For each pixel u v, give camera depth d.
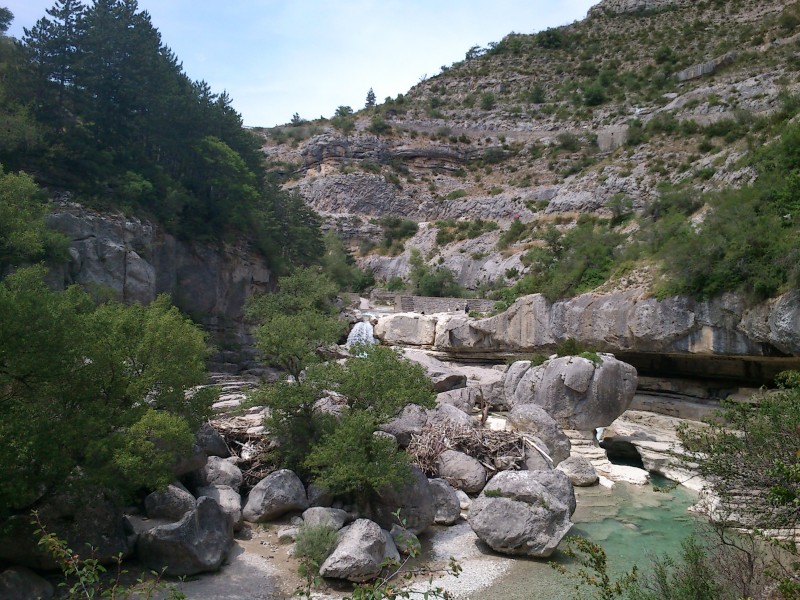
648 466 27.06
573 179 85.69
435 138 117.88
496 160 109.88
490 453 23.27
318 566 14.92
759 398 13.13
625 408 29.52
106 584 13.52
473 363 47.66
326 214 102.56
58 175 36.75
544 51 138.88
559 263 45.91
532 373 31.58
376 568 14.55
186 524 14.71
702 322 31.42
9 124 34.72
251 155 56.16
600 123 101.00
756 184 34.66
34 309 13.01
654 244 38.38
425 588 14.64
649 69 109.62
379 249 95.81
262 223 51.00
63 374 13.76
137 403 17.12
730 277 30.41
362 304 69.12
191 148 46.03
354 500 18.94
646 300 34.28
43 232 30.66
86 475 13.32
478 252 80.50
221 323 45.09
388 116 124.88
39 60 39.38
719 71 91.88
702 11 128.50
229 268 45.97
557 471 19.61
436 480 20.11
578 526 19.47
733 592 10.01
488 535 16.92
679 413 34.59
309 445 19.86
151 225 39.06
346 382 19.55
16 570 12.73
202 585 14.12
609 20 142.00
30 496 12.14
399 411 19.67
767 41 91.25
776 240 29.17
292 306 45.12
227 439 22.16
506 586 14.82
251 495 18.59
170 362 17.50
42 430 12.70
